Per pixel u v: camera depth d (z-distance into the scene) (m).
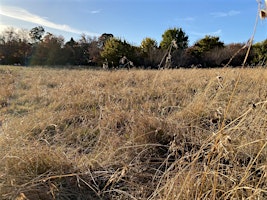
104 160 2.32
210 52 22.00
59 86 6.27
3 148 2.29
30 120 3.26
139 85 5.90
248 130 2.19
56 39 31.41
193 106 3.29
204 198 1.54
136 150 2.36
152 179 2.04
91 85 5.61
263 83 3.93
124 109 3.78
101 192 1.93
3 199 1.78
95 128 2.95
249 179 1.74
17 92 6.14
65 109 4.05
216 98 3.19
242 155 2.07
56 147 2.55
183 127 2.69
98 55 25.52
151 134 2.65
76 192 1.95
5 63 34.12
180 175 1.77
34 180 1.90
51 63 31.09
